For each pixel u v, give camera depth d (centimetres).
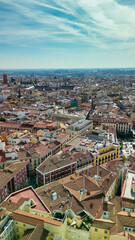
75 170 16762
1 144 17975
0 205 10125
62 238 8038
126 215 9575
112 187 14138
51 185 13362
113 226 8888
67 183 13150
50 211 10200
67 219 9825
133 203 10888
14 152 17288
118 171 15762
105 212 10175
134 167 15175
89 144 19450
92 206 11081
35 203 10281
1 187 12975
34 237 7981
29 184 16725
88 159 17425
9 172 14650
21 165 15688
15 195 11106
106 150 19112
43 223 8588
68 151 18238
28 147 19088
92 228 8900
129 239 8056
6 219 9031
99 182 13600
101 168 15562
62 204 11088
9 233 8762
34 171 17738
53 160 16338
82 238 9194
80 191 12431
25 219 8850
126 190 12144
